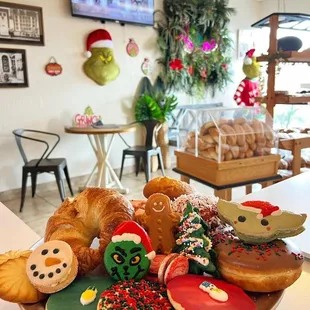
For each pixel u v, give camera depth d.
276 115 5.55
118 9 4.14
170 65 4.78
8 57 3.47
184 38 4.76
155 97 4.69
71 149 4.14
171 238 0.61
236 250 0.57
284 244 0.59
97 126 3.74
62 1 3.78
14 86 3.57
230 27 5.61
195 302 0.47
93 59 4.05
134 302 0.49
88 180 4.02
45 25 3.69
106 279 0.58
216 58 5.33
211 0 4.88
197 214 0.61
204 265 0.55
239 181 1.91
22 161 3.75
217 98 5.68
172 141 4.89
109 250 0.56
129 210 0.65
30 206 3.41
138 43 4.55
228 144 1.85
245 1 5.75
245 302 0.49
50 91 3.85
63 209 0.69
